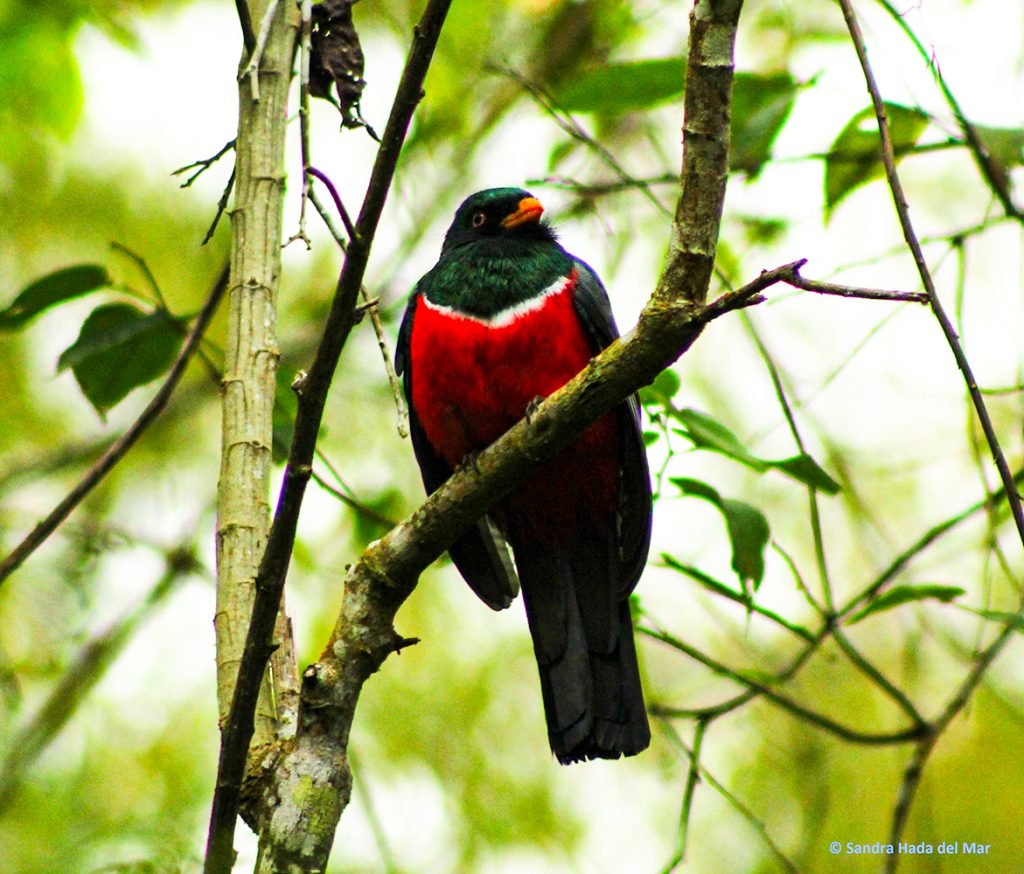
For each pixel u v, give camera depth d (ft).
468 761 40.22
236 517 22.26
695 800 40.16
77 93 42.01
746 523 27.89
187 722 40.81
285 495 18.80
